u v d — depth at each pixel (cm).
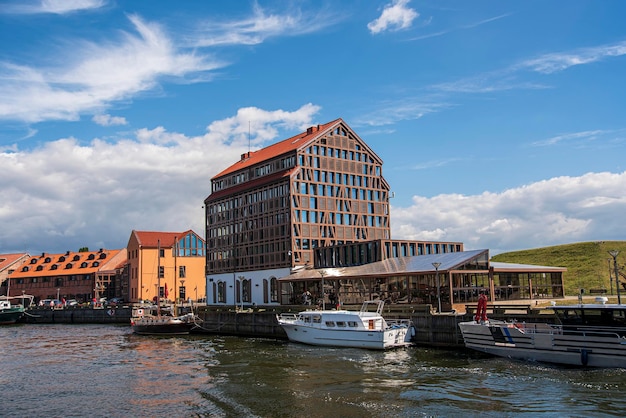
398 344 4744
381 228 10488
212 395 3173
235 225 10838
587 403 2722
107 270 13775
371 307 5872
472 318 4578
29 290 14800
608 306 3681
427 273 5716
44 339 6962
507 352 3988
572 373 3416
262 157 10844
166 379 3741
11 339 7069
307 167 9738
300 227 9438
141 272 11819
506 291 6156
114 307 10319
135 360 4709
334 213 9906
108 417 2817
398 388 3145
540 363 3772
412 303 5950
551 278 6631
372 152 10644
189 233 12562
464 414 2602
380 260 7681
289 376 3631
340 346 4934
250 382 3481
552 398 2828
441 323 4725
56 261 14962
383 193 10669
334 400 2933
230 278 10756
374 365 3919
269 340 5925
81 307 10769
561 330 3766
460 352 4397
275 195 9819
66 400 3219
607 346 3516
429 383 3244
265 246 9938
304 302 7131
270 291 9512
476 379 3309
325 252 8706
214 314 7181
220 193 11519
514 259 12194
